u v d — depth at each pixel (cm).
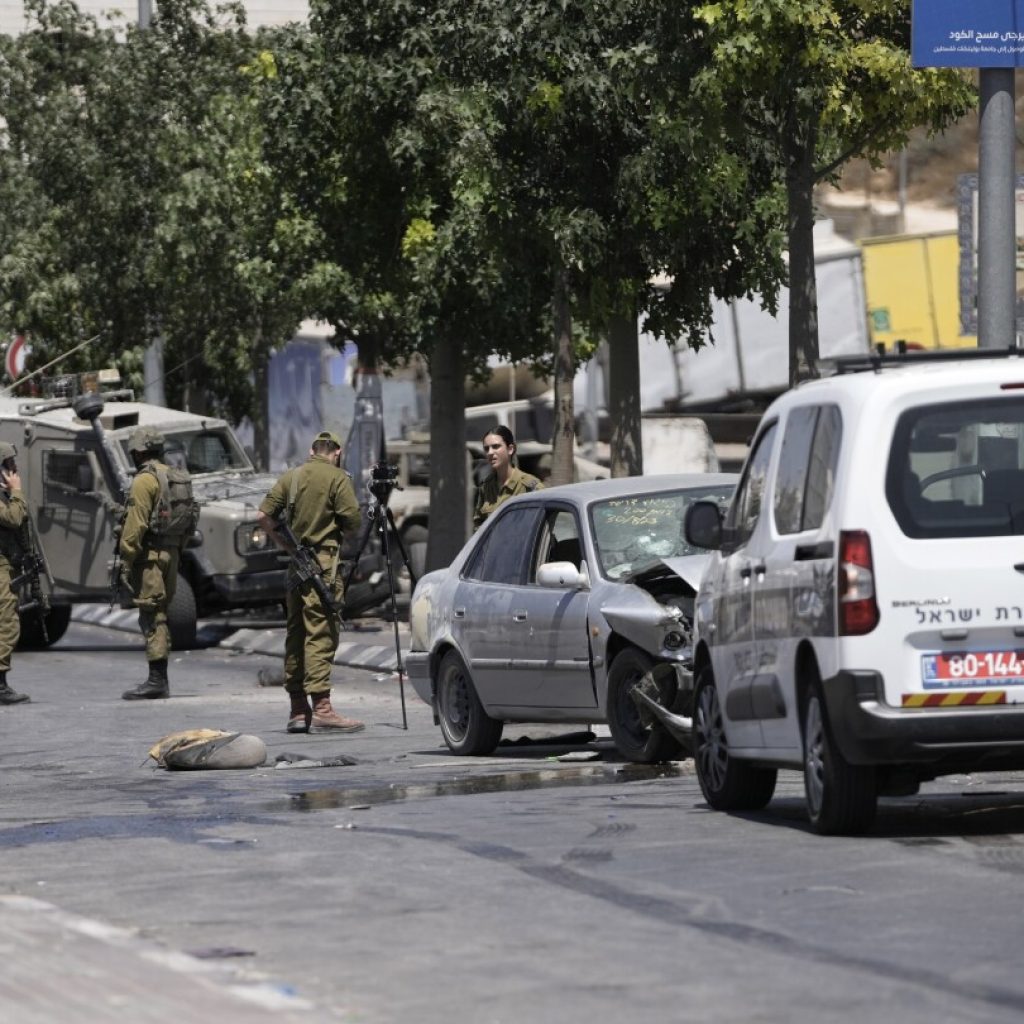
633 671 3569
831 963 1819
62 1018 1575
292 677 4503
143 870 2425
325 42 7119
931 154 13788
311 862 2455
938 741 2486
